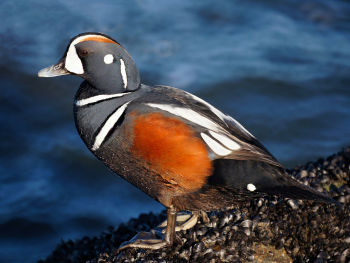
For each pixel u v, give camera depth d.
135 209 13.62
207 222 7.13
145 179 6.52
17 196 13.96
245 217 7.02
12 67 17.89
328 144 14.92
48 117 16.25
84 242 9.52
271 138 15.24
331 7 21.05
